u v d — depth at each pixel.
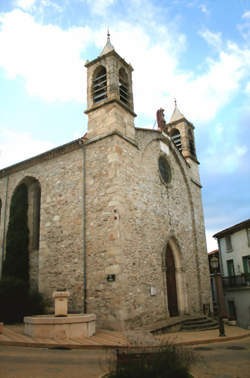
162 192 18.70
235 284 24.73
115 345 9.95
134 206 15.66
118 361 6.18
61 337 11.11
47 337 11.20
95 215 15.03
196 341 12.06
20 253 17.89
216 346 11.55
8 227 18.62
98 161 15.74
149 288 15.30
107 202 14.77
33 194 19.34
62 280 15.36
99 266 14.16
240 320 23.78
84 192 15.76
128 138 16.47
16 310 15.23
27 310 15.23
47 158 18.14
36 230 18.59
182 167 22.02
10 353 9.30
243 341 12.92
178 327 15.66
